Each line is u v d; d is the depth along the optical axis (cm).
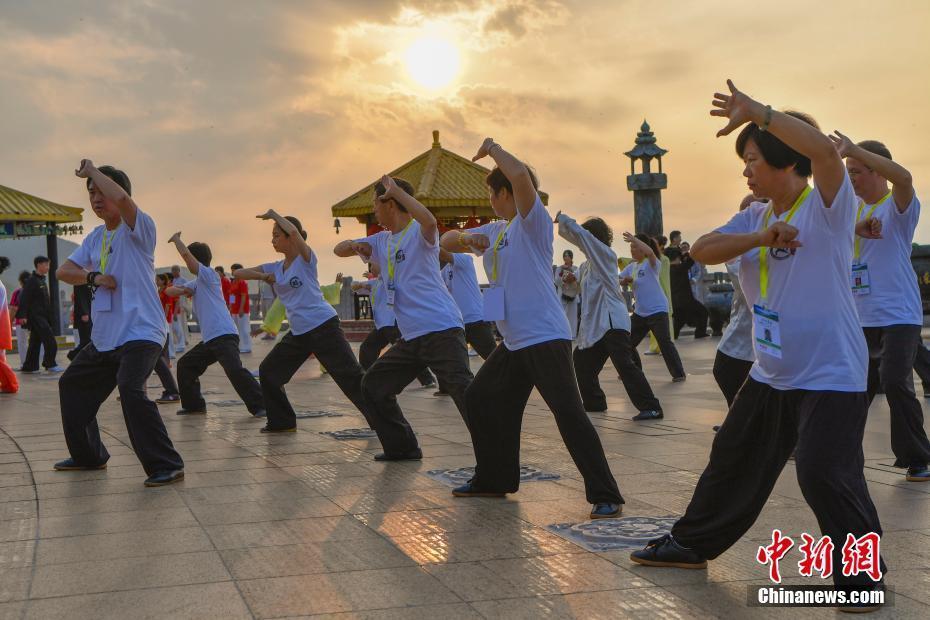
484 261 554
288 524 509
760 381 389
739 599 374
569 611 363
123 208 634
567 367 528
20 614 374
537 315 531
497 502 552
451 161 2766
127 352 638
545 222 533
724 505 403
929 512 509
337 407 1091
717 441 402
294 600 382
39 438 873
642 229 3023
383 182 675
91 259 664
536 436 807
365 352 1260
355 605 375
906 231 605
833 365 370
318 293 864
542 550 447
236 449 777
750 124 386
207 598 387
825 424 366
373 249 702
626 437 800
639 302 1300
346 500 567
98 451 696
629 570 412
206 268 1025
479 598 380
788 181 382
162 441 634
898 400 595
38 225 2975
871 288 610
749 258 389
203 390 1348
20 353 2086
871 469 630
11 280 5056
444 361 674
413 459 704
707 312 2217
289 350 871
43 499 590
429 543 464
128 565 438
